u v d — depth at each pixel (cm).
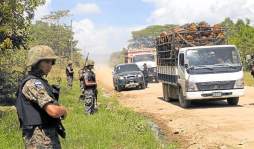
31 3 1952
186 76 1855
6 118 1371
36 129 464
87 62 1661
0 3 1736
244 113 1633
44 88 462
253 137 1169
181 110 1866
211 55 1884
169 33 2108
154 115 1773
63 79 4206
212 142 1154
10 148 963
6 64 2342
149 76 3938
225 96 1850
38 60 464
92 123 1377
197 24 2039
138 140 1124
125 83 3153
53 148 471
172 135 1331
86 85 1638
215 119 1530
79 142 1066
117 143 1077
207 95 1847
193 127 1399
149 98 2527
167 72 2175
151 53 4097
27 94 461
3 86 2069
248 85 3167
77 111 1728
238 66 1870
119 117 1561
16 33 2059
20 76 2131
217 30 2044
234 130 1291
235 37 6178
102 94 2867
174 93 2141
